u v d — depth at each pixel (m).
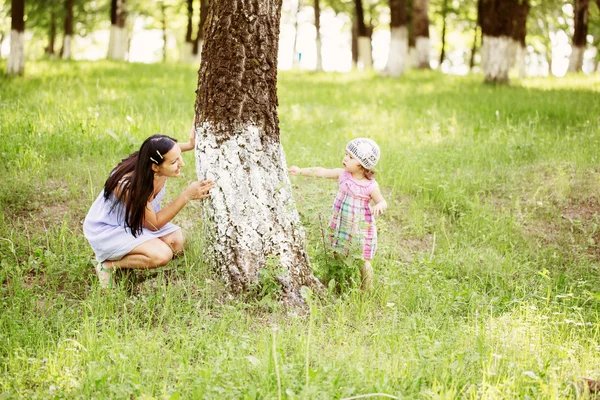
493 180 7.92
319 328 4.57
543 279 5.76
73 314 4.70
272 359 3.79
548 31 34.59
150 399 3.43
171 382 3.85
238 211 5.02
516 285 5.61
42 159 7.46
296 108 11.86
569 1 28.97
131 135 8.22
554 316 4.91
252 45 4.99
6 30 33.84
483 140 9.70
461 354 4.02
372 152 5.18
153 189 5.02
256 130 5.05
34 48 42.91
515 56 24.39
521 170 8.29
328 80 19.47
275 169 5.14
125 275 5.23
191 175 7.38
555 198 7.44
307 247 5.58
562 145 9.09
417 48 24.33
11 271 5.23
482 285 5.73
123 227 5.04
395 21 20.77
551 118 11.45
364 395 3.43
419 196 7.64
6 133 8.06
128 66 19.80
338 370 3.83
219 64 5.00
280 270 4.86
